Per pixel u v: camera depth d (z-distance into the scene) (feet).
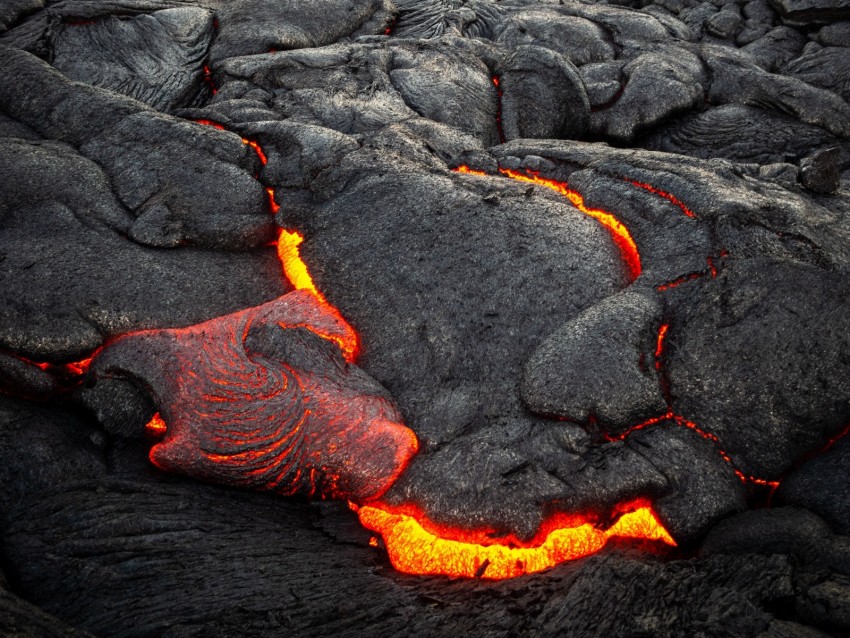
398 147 23.04
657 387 16.08
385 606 13.60
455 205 19.86
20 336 17.34
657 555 14.84
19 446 16.08
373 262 19.35
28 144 22.03
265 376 16.90
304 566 14.58
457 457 15.74
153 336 17.80
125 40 29.07
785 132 28.84
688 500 15.08
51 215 20.01
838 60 32.35
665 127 29.99
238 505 16.06
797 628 12.10
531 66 28.55
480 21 35.29
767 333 16.28
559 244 18.95
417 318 18.11
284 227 21.48
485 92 28.78
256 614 13.20
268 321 18.02
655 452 15.56
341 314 18.97
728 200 18.29
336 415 16.40
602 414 15.72
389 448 16.05
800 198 19.71
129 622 12.88
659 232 18.85
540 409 16.06
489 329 17.67
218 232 20.80
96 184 21.17
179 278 19.45
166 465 16.42
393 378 17.63
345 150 22.65
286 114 25.71
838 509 14.64
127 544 14.40
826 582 12.82
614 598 13.03
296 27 30.42
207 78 29.96
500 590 13.91
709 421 16.10
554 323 17.69
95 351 18.08
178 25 29.96
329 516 16.24
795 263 16.90
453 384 17.16
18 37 27.99
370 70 28.07
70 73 27.89
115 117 23.38
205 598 13.44
